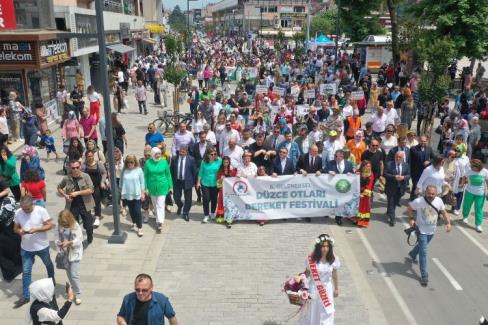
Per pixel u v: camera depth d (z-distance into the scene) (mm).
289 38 77250
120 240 10531
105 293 8570
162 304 5543
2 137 11938
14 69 20344
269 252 10273
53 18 25609
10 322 7703
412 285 9133
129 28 46469
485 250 10680
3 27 20859
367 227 11781
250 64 41750
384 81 30984
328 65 37156
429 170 11227
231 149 12094
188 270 9445
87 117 15789
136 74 34312
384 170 11945
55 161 16688
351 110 17859
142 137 20328
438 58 17750
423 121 19750
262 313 8039
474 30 24250
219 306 8227
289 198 11797
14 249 8820
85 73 31641
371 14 40438
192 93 22469
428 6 25141
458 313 8250
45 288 5879
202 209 12734
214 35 134250
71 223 7973
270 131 17234
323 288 6797
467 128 16625
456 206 12688
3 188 10211
